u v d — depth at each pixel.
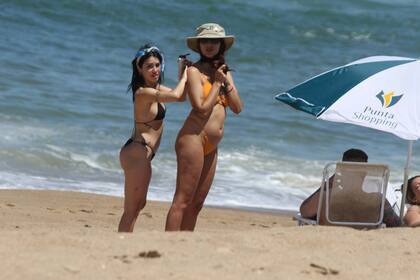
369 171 24.06
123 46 73.44
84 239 18.44
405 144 53.81
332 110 22.91
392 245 19.77
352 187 24.12
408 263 18.64
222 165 45.75
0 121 48.94
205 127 21.80
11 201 34.25
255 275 16.97
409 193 25.36
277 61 75.81
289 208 39.22
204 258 17.70
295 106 23.41
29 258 16.91
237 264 17.52
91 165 43.69
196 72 21.62
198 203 22.55
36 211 32.47
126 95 58.31
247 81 67.69
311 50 81.00
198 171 21.86
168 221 21.84
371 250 19.36
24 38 70.00
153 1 82.44
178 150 21.86
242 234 19.72
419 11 94.44
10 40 68.81
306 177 45.44
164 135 49.25
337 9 90.94
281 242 19.33
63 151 44.78
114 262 17.08
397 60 23.95
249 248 18.72
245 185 42.62
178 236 19.19
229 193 40.69
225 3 85.44
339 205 24.23
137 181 21.98
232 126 53.44
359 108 22.88
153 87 22.16
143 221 32.34
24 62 63.00
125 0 81.00
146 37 76.69
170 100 21.66
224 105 22.19
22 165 42.22
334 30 86.50
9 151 43.50
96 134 48.78
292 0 91.19
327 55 80.19
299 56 78.62
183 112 54.66
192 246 18.45
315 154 50.22
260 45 79.62
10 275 15.94
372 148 52.44
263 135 52.38
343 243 19.61
